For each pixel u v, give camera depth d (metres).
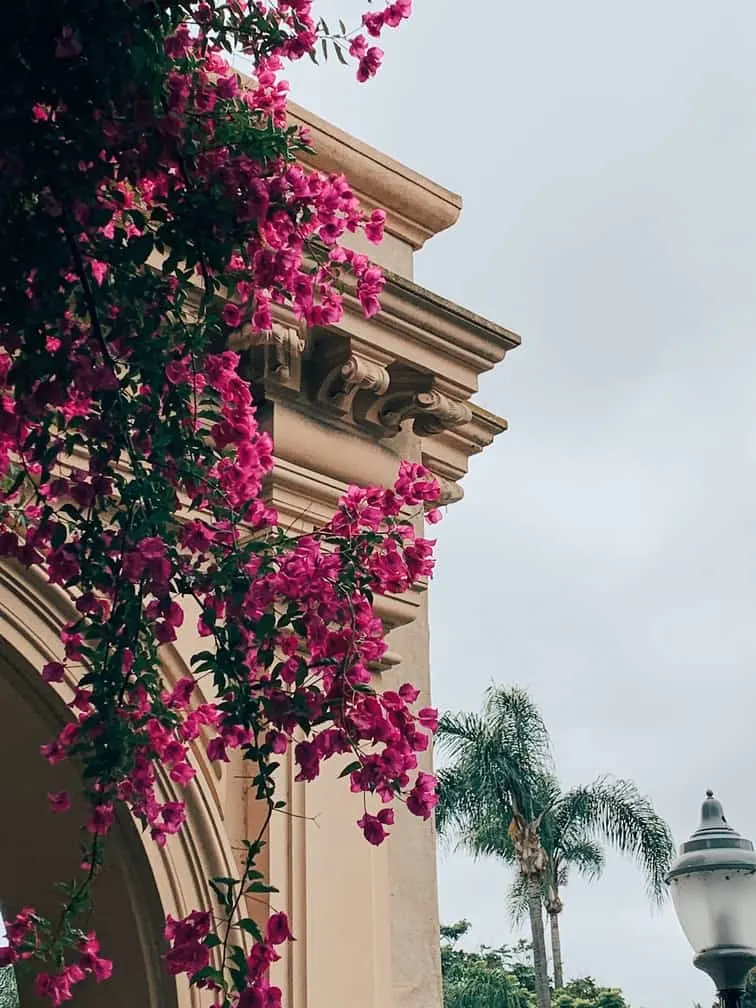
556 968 26.34
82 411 3.45
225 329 4.41
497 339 6.29
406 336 5.96
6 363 3.44
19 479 3.40
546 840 22.02
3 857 5.29
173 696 3.71
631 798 22.05
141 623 3.32
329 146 6.45
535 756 21.88
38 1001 5.17
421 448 6.65
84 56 2.96
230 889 3.29
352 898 5.48
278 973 5.17
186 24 3.39
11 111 2.99
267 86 3.69
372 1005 5.40
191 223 3.22
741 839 5.64
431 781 3.46
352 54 3.57
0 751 5.11
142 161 3.17
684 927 5.57
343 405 5.88
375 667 5.94
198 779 5.12
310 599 3.44
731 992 5.42
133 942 5.00
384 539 3.61
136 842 4.97
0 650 4.86
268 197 3.23
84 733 3.32
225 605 3.39
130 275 3.30
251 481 3.55
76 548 3.34
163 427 3.35
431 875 6.01
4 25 2.90
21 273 3.09
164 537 3.36
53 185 3.05
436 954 5.89
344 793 5.60
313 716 3.36
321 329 5.71
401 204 6.77
